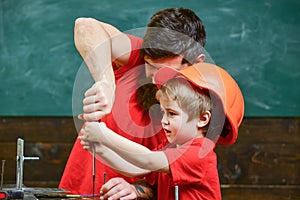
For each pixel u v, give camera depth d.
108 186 2.86
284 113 7.50
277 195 7.52
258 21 7.48
